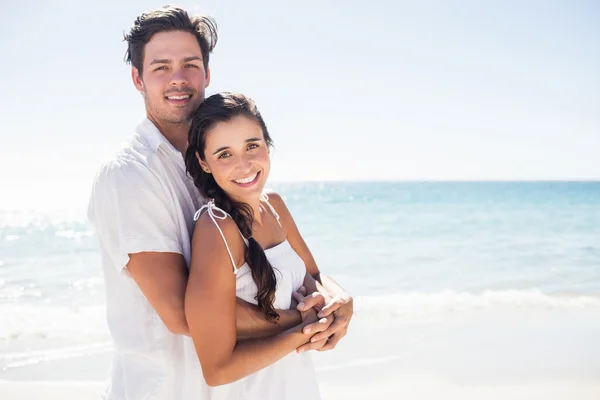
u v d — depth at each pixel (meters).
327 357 6.40
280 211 2.61
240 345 1.95
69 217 27.19
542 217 26.73
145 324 2.12
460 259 15.12
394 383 5.64
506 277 12.53
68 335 7.57
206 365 1.90
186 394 2.12
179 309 1.97
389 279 12.44
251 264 2.02
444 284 11.77
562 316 8.50
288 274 2.22
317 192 51.44
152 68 2.30
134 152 2.11
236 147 2.04
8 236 17.97
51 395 5.34
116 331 2.16
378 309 8.95
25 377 5.90
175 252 2.02
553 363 6.23
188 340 2.13
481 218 26.05
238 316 2.01
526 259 15.06
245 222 2.04
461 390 5.47
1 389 5.48
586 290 10.85
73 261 13.77
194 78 2.35
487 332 7.51
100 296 10.13
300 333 2.06
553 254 15.92
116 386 2.15
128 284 2.13
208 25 2.47
